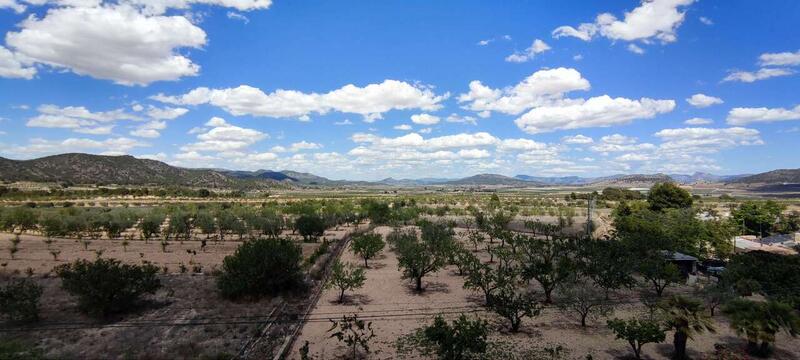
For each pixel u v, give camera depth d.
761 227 103.25
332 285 51.03
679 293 50.94
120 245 83.88
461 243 81.31
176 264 64.50
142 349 31.23
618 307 45.69
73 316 38.69
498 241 92.69
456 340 29.61
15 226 101.88
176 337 34.00
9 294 36.50
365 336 36.62
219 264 64.75
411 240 68.25
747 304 34.94
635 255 55.72
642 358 32.97
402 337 36.66
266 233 102.56
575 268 49.78
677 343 32.88
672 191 112.38
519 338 36.69
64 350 30.78
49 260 65.94
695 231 75.00
